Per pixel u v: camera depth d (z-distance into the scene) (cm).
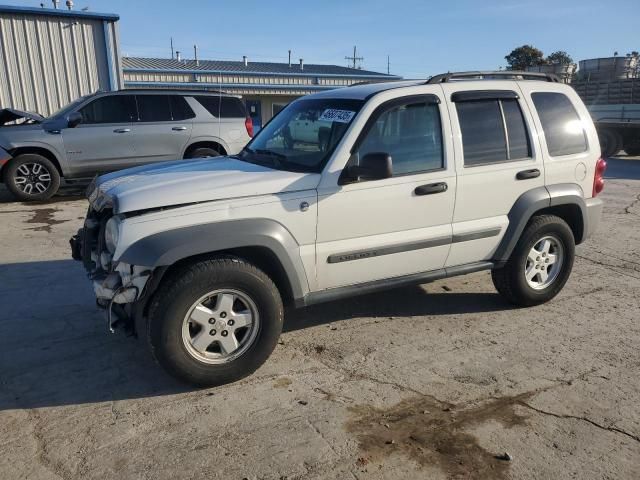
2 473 293
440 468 300
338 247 407
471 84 466
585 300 546
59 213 913
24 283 576
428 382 388
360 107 418
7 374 395
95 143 1016
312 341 451
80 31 1416
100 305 379
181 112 1069
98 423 338
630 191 1179
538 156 488
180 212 360
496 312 513
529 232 491
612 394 374
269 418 344
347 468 299
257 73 3052
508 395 372
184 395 370
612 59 2200
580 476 294
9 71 1356
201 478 290
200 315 365
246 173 403
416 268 450
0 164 973
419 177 430
